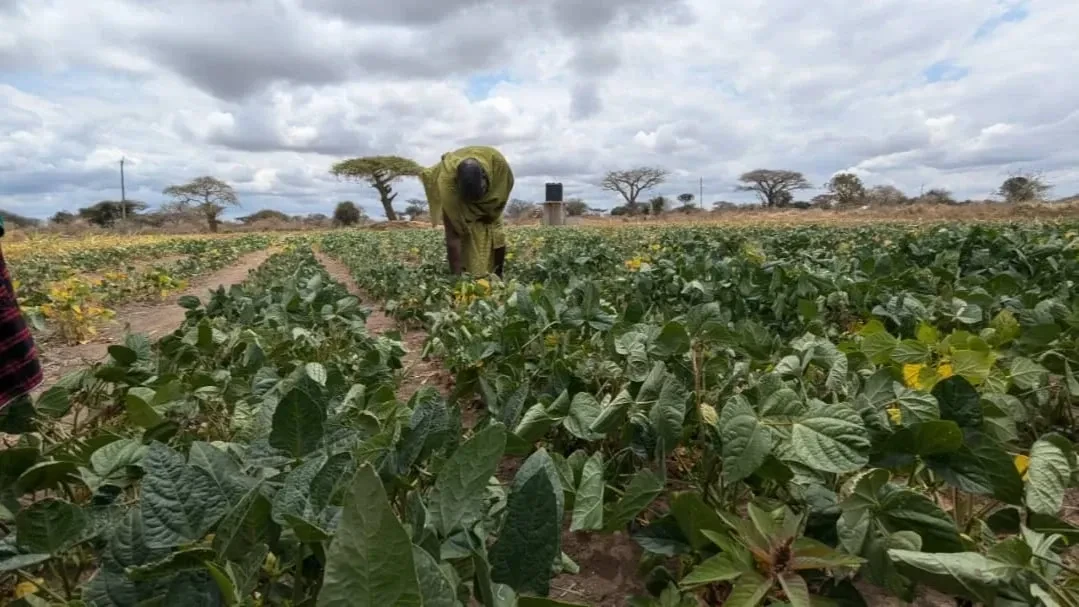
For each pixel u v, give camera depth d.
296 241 27.69
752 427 1.50
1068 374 2.45
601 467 1.73
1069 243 7.69
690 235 14.66
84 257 17.31
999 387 2.14
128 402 2.11
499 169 7.88
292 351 3.56
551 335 3.29
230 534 1.09
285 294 4.93
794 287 4.24
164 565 1.05
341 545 0.70
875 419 1.57
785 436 1.51
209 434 2.50
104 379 2.65
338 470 1.21
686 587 1.44
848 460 1.41
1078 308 3.00
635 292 4.93
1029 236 9.24
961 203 47.69
